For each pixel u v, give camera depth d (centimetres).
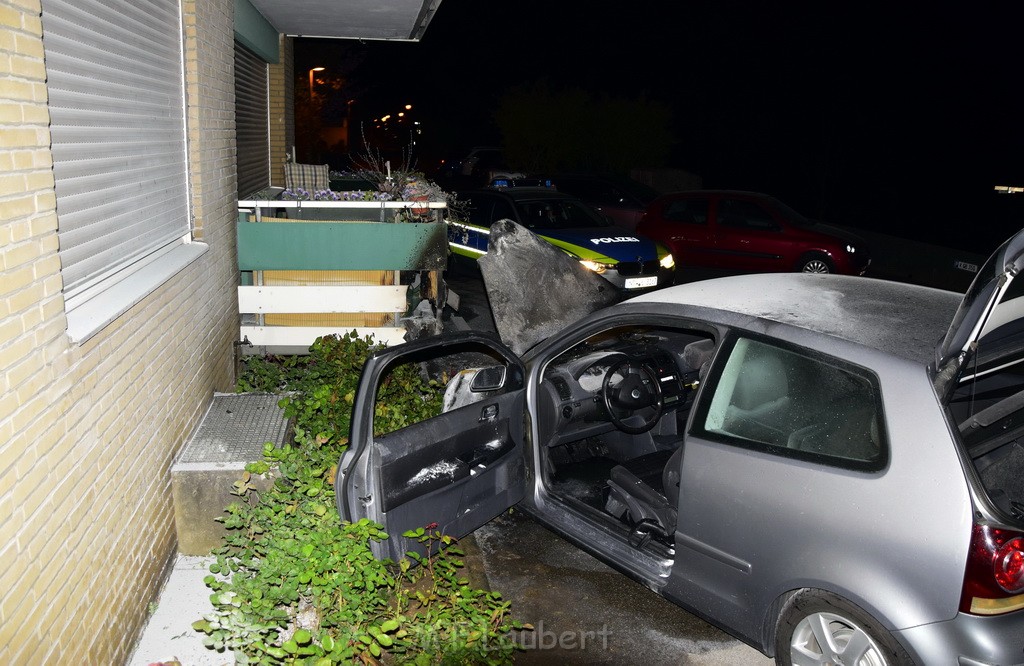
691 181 2533
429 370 693
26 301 280
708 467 372
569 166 2677
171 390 473
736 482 360
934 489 304
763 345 373
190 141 569
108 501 358
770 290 429
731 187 2939
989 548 291
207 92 595
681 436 564
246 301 736
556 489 515
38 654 285
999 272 295
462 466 426
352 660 364
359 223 734
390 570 404
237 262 713
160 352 448
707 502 372
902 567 306
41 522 289
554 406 488
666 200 1484
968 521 295
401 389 616
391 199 837
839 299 407
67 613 311
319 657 343
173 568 461
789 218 1373
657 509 450
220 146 639
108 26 416
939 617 298
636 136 2630
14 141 274
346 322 774
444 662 363
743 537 357
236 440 511
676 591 395
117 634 369
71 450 317
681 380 523
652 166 2670
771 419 361
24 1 283
